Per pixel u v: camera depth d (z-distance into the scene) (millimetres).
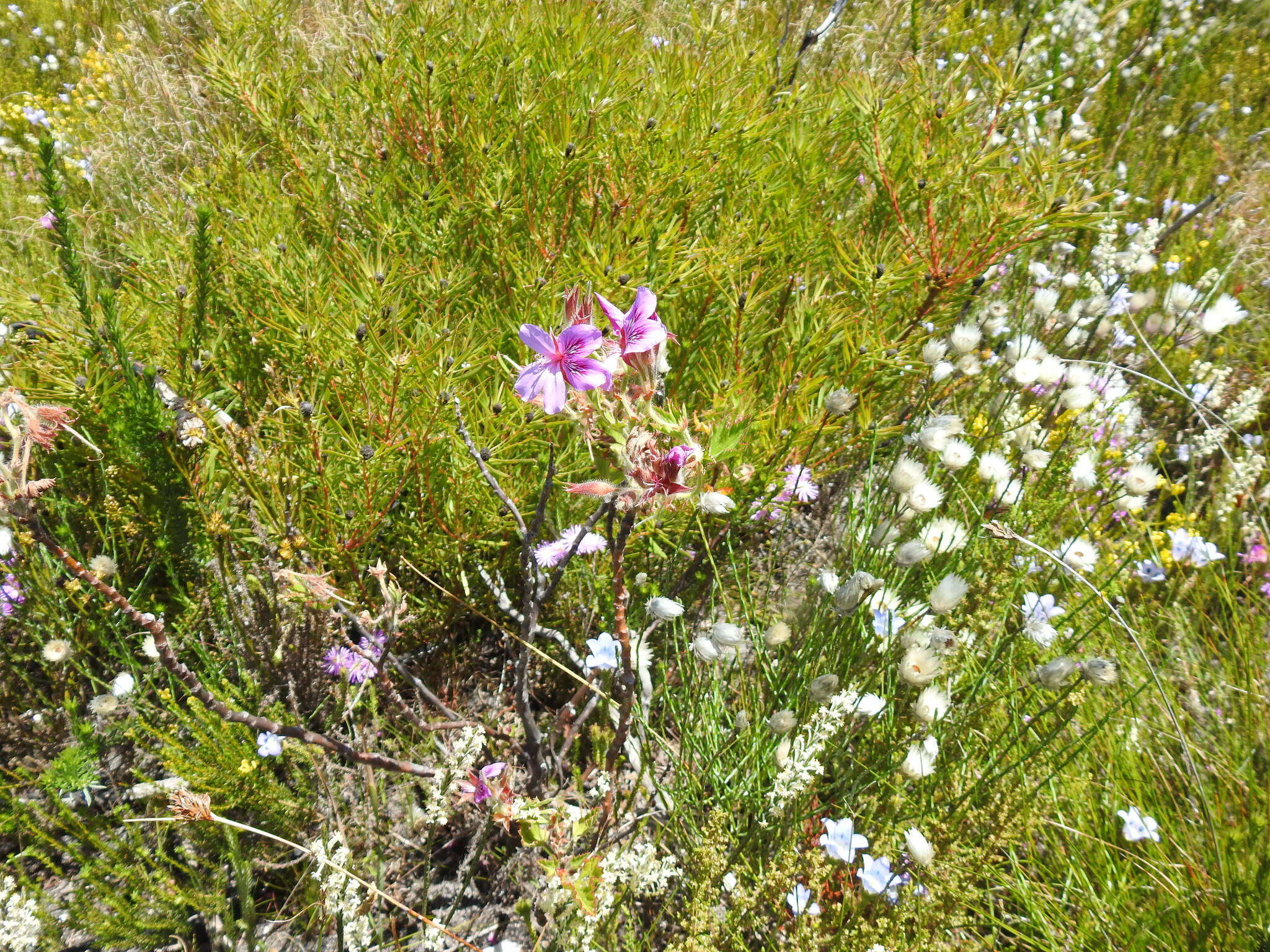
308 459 681
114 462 674
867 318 767
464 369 681
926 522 670
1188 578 752
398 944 549
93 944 548
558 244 758
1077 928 534
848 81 876
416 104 837
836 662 599
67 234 560
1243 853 541
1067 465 754
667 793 613
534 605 580
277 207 809
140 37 1326
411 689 688
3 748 637
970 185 843
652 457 387
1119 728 620
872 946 483
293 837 582
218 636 622
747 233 777
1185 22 1643
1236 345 999
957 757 586
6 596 636
